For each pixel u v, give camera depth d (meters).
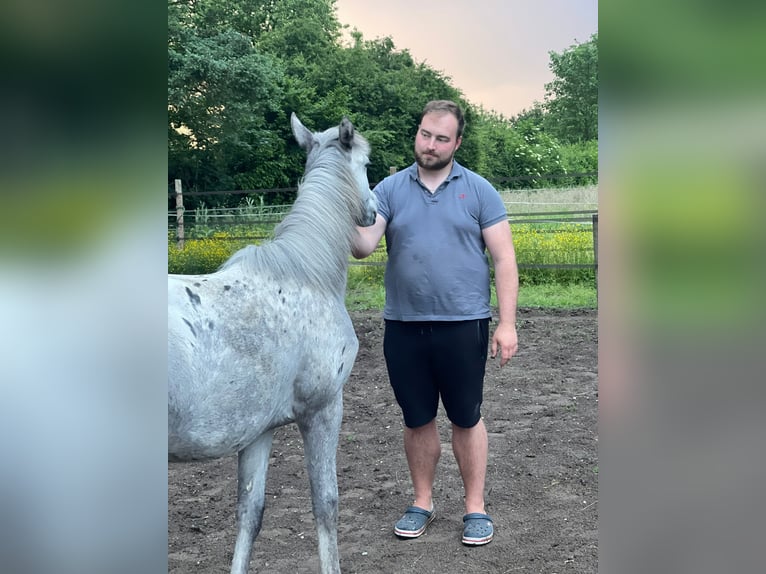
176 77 18.03
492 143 26.42
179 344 2.01
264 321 2.24
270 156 21.67
